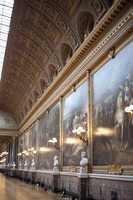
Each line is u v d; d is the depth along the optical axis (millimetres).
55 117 18516
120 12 9586
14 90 28875
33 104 26078
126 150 8914
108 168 10102
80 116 13609
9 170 40062
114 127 9914
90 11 11773
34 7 14438
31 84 23953
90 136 12102
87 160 11992
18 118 36125
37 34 16609
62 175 15773
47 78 19844
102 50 11148
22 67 22297
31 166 25516
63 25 14109
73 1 12383
